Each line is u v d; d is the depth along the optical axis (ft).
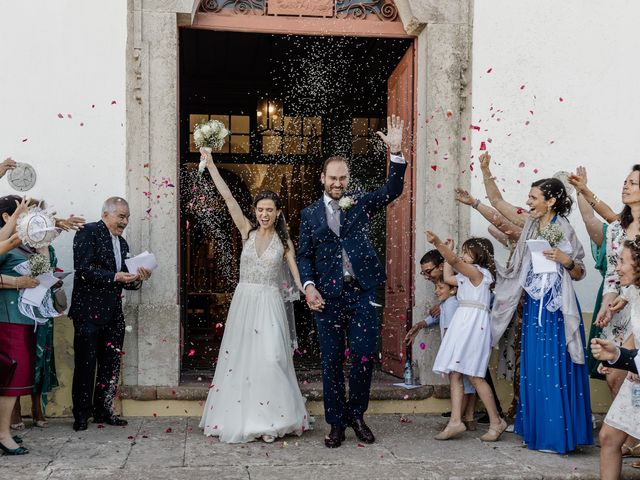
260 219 16.51
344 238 15.51
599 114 19.79
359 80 29.91
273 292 16.63
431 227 19.11
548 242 15.47
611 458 12.66
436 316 18.53
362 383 15.64
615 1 19.93
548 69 19.61
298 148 32.96
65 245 17.87
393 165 15.55
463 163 19.27
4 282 14.14
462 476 13.38
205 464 13.91
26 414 17.69
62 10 17.99
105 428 16.66
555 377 15.33
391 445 15.55
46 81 17.92
